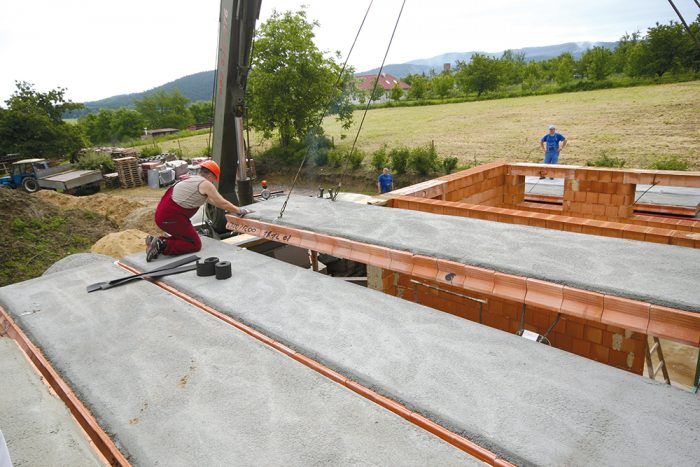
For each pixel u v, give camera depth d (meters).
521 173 8.17
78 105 36.56
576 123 28.78
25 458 1.95
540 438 1.88
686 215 7.63
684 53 38.88
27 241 12.72
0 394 2.47
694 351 4.95
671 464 1.69
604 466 1.70
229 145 6.18
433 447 1.91
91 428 2.22
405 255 3.57
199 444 2.03
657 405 2.04
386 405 2.21
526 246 3.52
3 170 24.44
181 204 4.57
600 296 2.61
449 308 4.77
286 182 26.77
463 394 2.20
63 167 24.66
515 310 4.22
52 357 2.87
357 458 1.88
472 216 5.49
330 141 29.73
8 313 3.60
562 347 4.02
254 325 3.08
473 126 33.50
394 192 6.56
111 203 16.42
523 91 52.19
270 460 1.90
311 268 7.04
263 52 27.14
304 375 2.51
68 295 3.87
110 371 2.67
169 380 2.54
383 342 2.75
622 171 6.74
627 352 3.66
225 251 4.79
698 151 18.69
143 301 3.65
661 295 2.50
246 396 2.36
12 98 31.33
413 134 33.06
